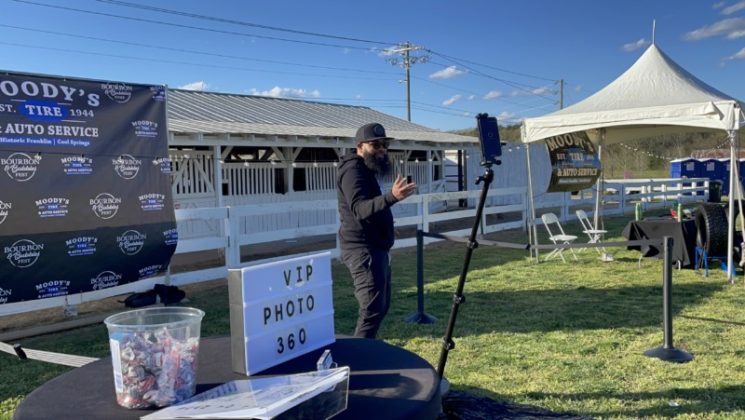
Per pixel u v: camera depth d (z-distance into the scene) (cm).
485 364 460
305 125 1480
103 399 184
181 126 1080
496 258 1002
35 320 640
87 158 601
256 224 1247
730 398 384
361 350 236
